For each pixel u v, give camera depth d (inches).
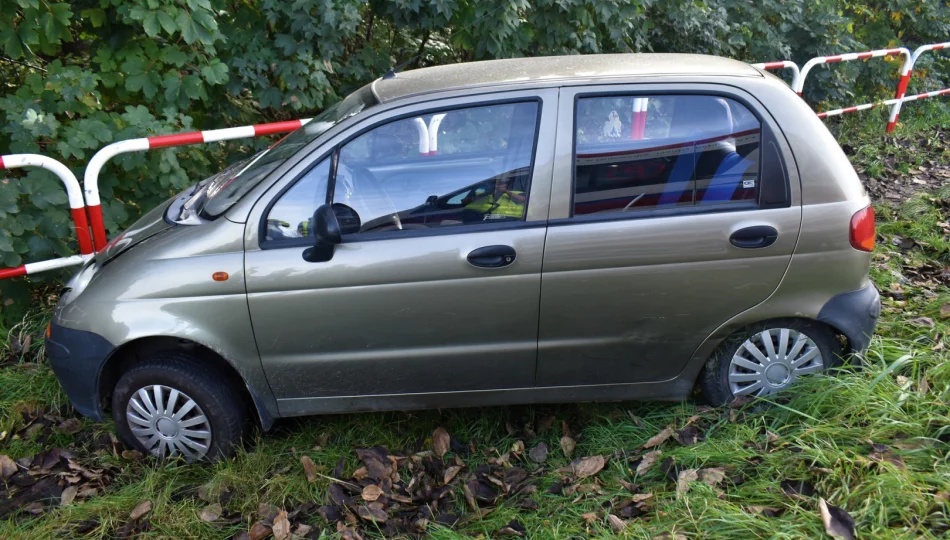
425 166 112.7
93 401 119.6
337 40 215.3
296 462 121.8
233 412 119.9
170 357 117.8
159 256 113.5
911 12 398.3
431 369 116.6
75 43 210.5
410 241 110.3
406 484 115.6
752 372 122.0
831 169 112.6
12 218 157.0
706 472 106.7
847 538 88.5
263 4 209.2
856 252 113.8
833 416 114.1
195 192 139.3
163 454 122.3
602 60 124.1
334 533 104.7
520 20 239.1
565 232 109.8
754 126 112.6
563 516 104.8
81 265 164.6
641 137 112.3
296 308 111.7
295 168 112.0
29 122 164.4
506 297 111.4
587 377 119.2
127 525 109.6
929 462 100.3
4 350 158.9
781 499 98.7
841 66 339.9
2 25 177.6
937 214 218.5
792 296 114.7
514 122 112.3
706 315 115.1
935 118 372.2
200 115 221.9
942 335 140.2
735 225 110.7
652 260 111.0
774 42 324.5
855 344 118.5
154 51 196.1
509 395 120.3
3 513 114.3
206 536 106.9
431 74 127.0
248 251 111.5
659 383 121.1
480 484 114.8
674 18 283.1
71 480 120.5
